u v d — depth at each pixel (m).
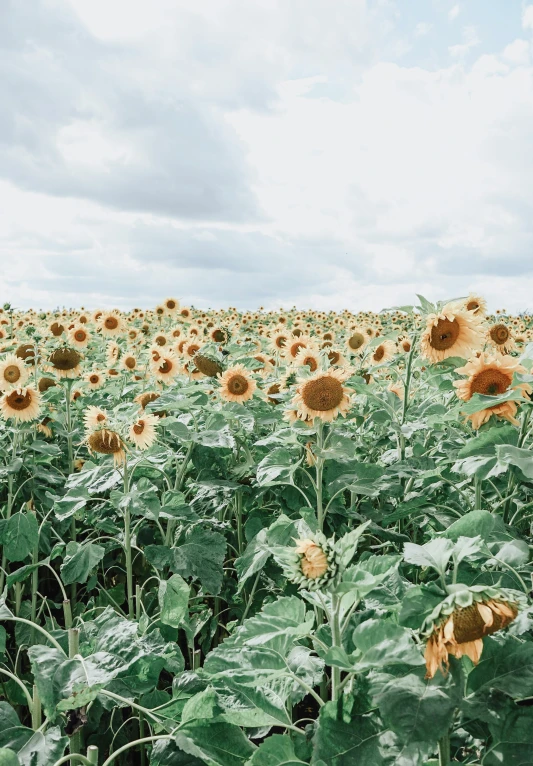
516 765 2.01
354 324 17.16
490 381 3.86
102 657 2.77
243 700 2.74
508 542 2.89
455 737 2.67
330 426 5.32
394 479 5.17
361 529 2.34
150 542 5.54
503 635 2.38
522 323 19.98
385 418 5.84
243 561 4.58
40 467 6.85
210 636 5.20
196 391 6.29
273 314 28.27
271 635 2.46
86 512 6.23
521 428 4.06
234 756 2.62
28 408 6.88
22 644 5.25
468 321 5.04
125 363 10.94
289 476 5.01
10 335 15.81
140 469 5.84
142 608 5.04
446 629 1.95
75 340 10.91
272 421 6.27
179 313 18.89
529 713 2.10
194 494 6.11
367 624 2.15
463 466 3.57
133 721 4.12
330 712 2.27
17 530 5.44
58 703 2.55
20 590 5.66
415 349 5.75
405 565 4.50
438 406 5.61
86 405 8.87
